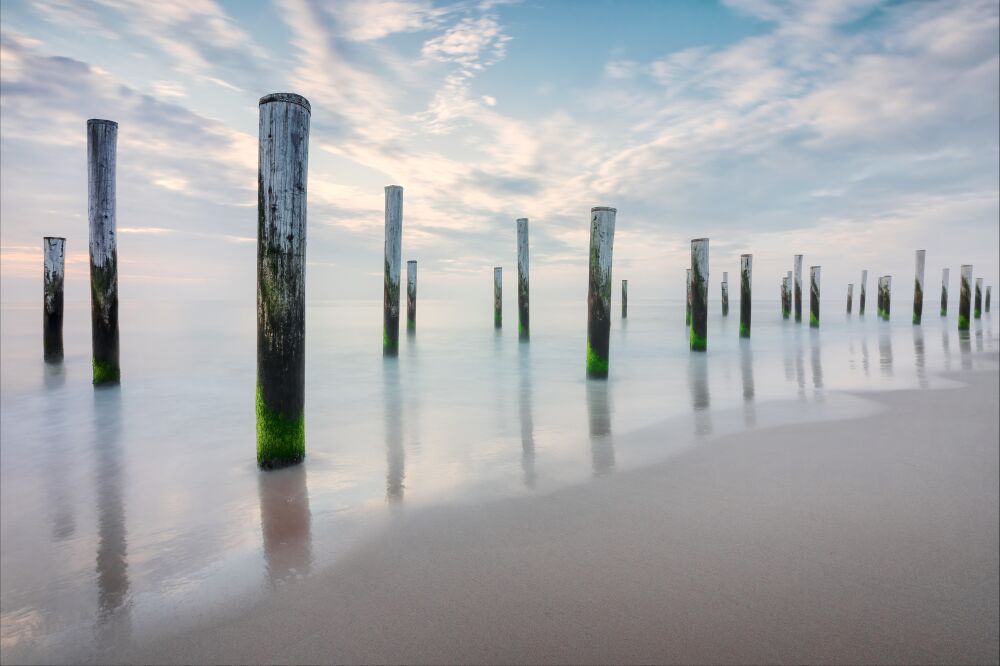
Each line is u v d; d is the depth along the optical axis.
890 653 2.03
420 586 2.47
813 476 4.04
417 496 3.64
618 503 3.49
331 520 3.25
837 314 42.03
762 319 34.06
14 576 2.69
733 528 3.11
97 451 5.03
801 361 11.95
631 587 2.46
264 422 4.30
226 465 4.50
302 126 4.16
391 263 12.03
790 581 2.52
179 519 3.36
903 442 5.02
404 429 5.72
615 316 40.31
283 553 2.83
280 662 1.97
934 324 27.62
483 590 2.43
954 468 4.24
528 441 5.15
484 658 1.97
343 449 4.91
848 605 2.34
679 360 12.14
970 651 2.04
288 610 2.30
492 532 3.05
